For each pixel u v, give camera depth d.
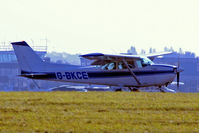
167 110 49.41
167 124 41.78
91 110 48.56
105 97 61.78
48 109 48.97
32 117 44.03
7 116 44.41
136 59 109.19
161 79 109.31
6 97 61.41
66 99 58.06
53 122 41.94
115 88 109.31
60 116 44.78
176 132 38.75
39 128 39.53
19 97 61.34
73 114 45.94
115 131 38.91
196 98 62.31
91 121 42.53
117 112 47.44
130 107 50.72
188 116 45.72
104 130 39.12
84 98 59.81
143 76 109.31
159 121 43.00
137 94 70.06
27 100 56.69
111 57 107.38
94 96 63.50
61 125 40.69
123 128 39.88
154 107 50.84
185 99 60.28
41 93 71.31
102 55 104.81
